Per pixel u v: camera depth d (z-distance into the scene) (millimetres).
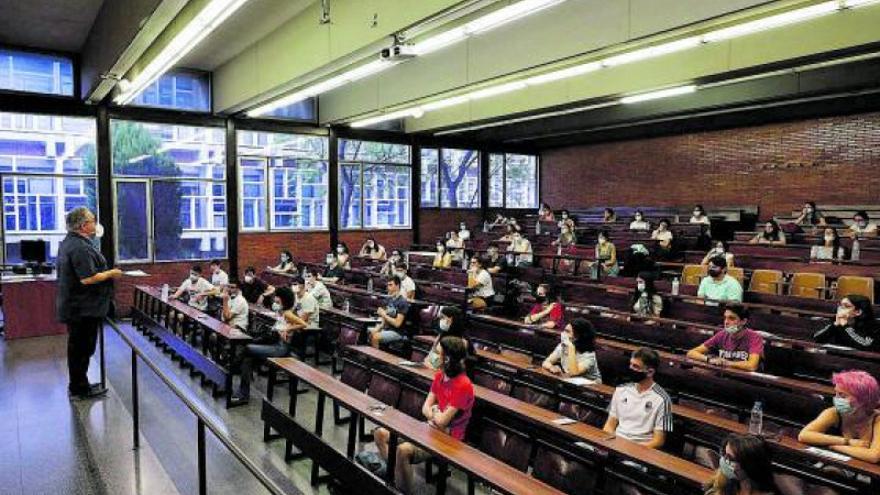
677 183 14688
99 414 5223
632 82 9484
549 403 4426
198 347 7863
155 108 11102
